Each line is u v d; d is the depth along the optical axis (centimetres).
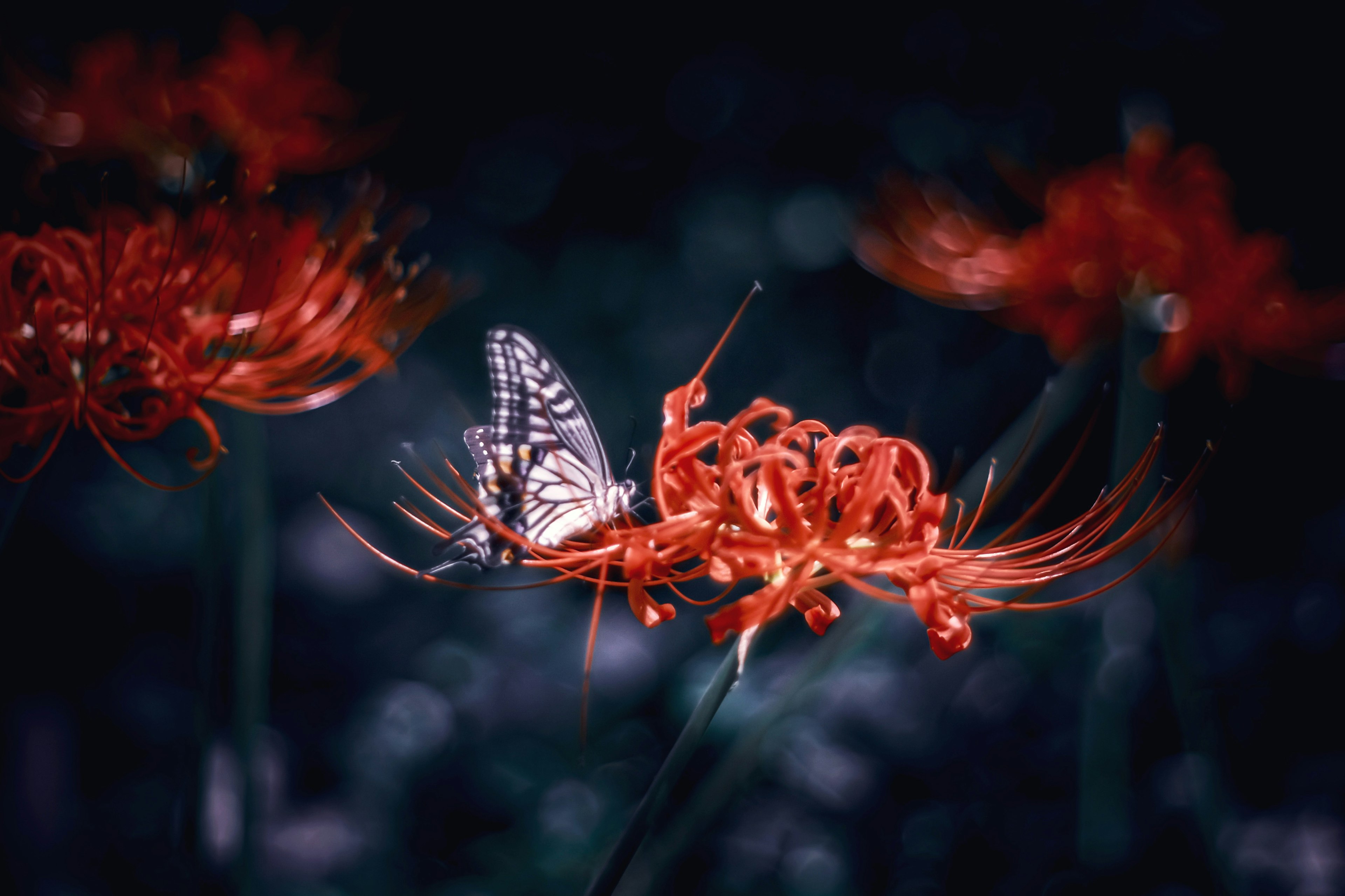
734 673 73
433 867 114
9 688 117
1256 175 136
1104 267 95
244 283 82
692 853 112
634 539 74
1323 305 96
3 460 81
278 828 111
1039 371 139
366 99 107
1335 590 128
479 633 132
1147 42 137
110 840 112
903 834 116
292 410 86
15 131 94
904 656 122
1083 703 108
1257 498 135
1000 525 134
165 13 138
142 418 82
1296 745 123
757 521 74
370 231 87
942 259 99
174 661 131
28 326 82
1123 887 111
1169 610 97
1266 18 132
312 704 132
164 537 134
